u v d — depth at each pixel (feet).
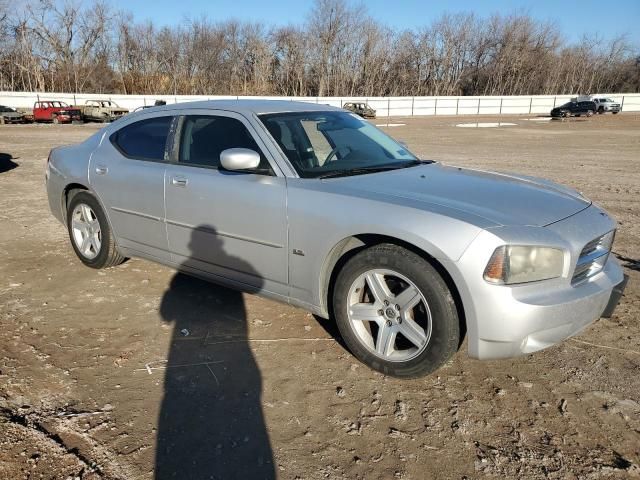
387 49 239.09
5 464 7.66
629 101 192.65
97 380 9.87
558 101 192.03
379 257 9.58
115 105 137.69
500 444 8.31
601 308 9.61
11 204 25.29
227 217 11.55
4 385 9.62
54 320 12.34
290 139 11.64
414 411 9.11
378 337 10.01
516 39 248.93
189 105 13.41
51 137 75.25
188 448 8.10
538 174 39.50
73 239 16.08
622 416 9.00
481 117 168.55
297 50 228.02
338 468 7.75
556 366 10.61
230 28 224.94
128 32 207.92
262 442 8.27
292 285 10.90
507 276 8.52
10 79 191.11
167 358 10.72
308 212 10.23
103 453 7.95
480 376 10.21
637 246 19.25
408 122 139.03
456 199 9.77
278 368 10.41
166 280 14.90
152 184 13.08
